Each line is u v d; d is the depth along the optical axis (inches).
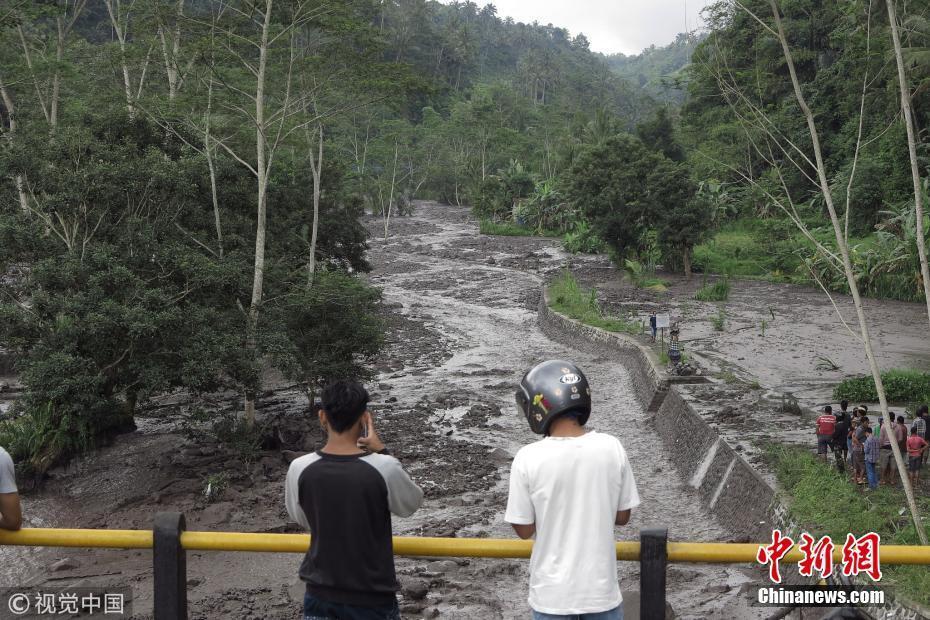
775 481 671.1
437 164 5068.9
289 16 1022.4
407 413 1165.1
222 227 1071.0
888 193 2218.3
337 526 128.0
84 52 1550.2
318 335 1059.3
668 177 2242.9
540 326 1935.3
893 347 1346.0
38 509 825.5
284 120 1108.5
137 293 865.5
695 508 781.9
